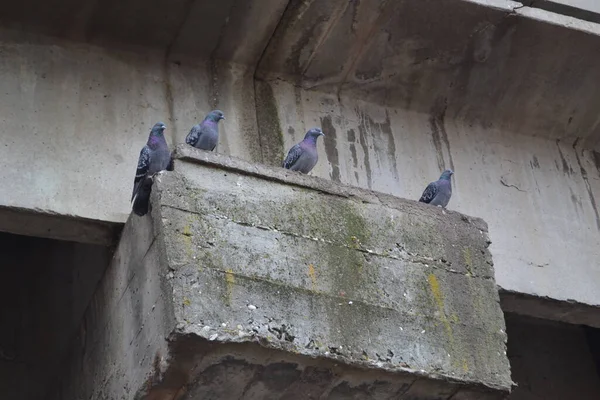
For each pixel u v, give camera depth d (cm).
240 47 1330
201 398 1017
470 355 1079
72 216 1154
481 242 1166
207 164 1065
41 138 1190
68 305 1355
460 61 1400
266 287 1014
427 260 1120
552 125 1494
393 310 1066
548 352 1547
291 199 1086
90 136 1215
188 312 963
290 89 1368
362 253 1088
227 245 1023
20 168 1161
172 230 1008
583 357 1561
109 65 1277
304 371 1016
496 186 1421
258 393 1032
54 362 1336
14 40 1239
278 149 1311
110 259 1200
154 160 1066
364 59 1371
